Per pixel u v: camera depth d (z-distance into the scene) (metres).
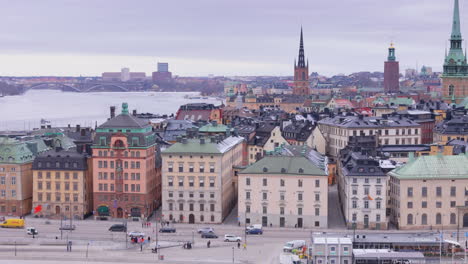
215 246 189.50
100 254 181.50
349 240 169.50
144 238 197.50
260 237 199.00
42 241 193.62
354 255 166.38
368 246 174.00
